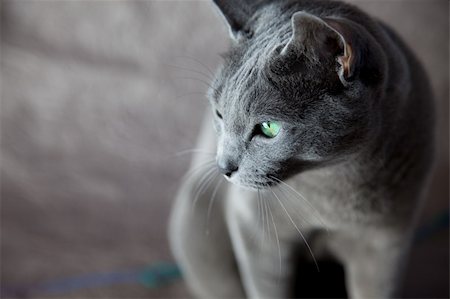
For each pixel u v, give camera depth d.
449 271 0.75
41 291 0.80
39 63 1.01
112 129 0.94
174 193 0.87
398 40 0.57
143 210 0.87
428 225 0.79
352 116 0.50
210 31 0.94
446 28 0.88
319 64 0.49
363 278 0.64
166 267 0.80
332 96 0.50
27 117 0.96
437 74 0.85
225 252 0.69
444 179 0.81
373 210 0.57
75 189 0.89
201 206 0.67
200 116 0.92
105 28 0.99
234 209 0.61
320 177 0.56
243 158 0.53
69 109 0.97
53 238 0.85
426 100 0.57
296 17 0.47
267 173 0.53
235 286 0.72
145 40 0.97
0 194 0.88
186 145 0.90
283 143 0.51
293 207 0.58
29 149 0.93
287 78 0.49
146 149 0.91
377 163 0.55
